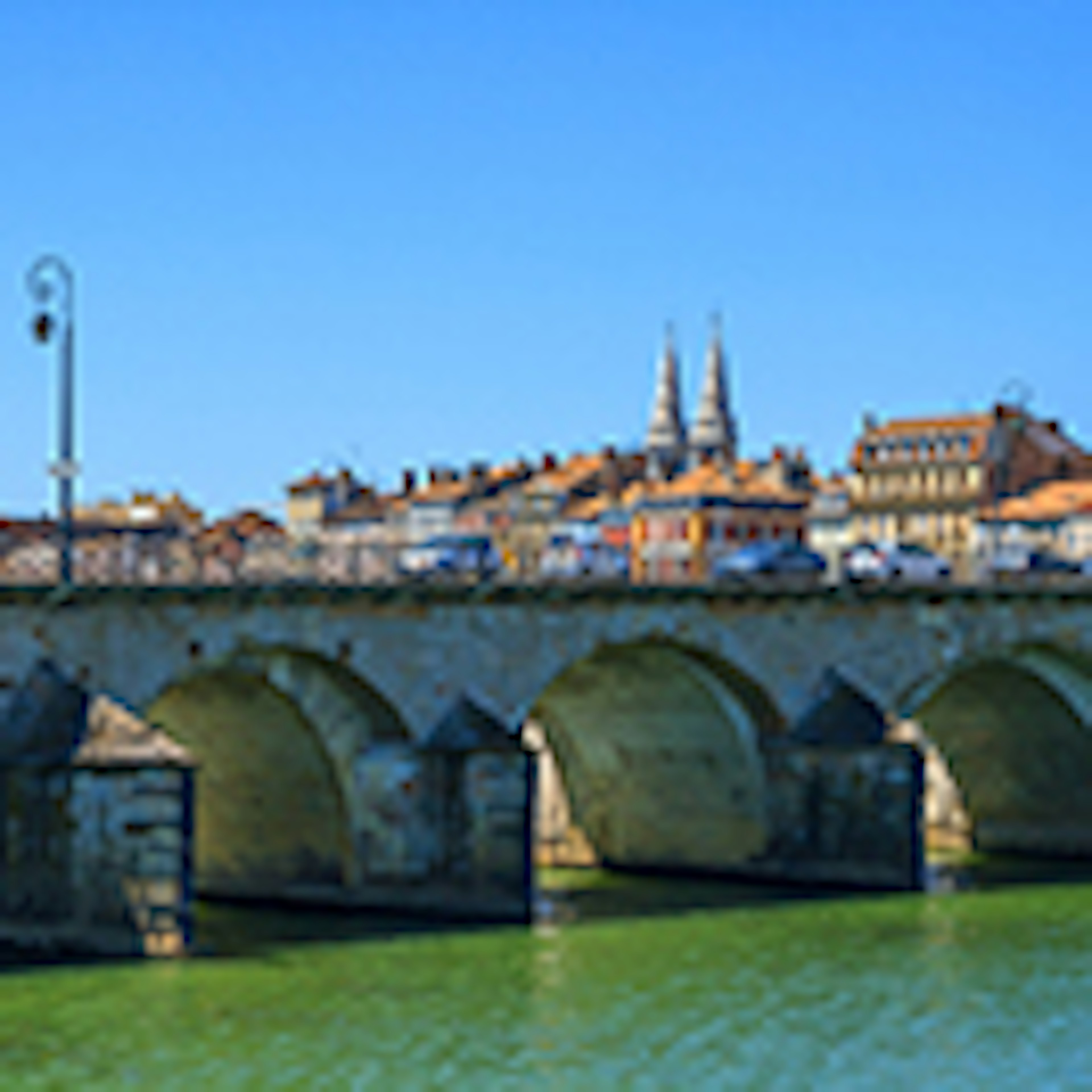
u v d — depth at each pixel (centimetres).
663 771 9875
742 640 9188
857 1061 6231
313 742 8288
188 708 8569
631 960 7606
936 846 11488
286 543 8206
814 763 9338
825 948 7944
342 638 8138
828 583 9344
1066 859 10944
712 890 9456
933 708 11144
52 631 7419
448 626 8394
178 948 7300
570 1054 6228
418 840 8319
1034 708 10625
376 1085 5862
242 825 8819
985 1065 6222
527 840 8288
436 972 7325
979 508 19488
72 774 7219
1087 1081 6062
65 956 7262
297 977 7162
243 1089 5794
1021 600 9975
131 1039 6288
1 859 7350
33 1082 5834
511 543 18612
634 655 9319
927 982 7338
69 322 7438
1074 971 7569
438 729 8350
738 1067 6141
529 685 8606
